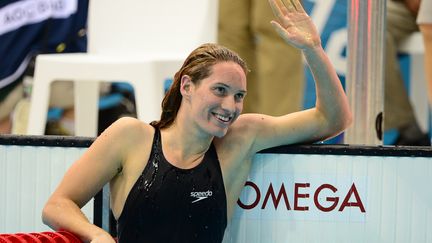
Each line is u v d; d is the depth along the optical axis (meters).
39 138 8.71
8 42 15.66
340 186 8.64
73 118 16.03
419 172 8.62
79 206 7.93
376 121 9.59
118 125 8.03
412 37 15.24
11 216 8.82
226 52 7.83
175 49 14.88
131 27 15.08
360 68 9.55
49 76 13.67
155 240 7.92
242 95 7.80
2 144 8.73
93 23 15.23
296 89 13.99
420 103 15.43
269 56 13.81
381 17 9.49
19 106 15.83
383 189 8.65
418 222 8.68
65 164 8.73
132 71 13.16
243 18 13.80
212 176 8.01
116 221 8.71
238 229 8.71
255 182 8.63
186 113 7.83
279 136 8.39
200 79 7.70
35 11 15.70
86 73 13.42
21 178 8.77
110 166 7.96
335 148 8.58
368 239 8.71
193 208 7.90
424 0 13.38
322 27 15.05
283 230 8.70
